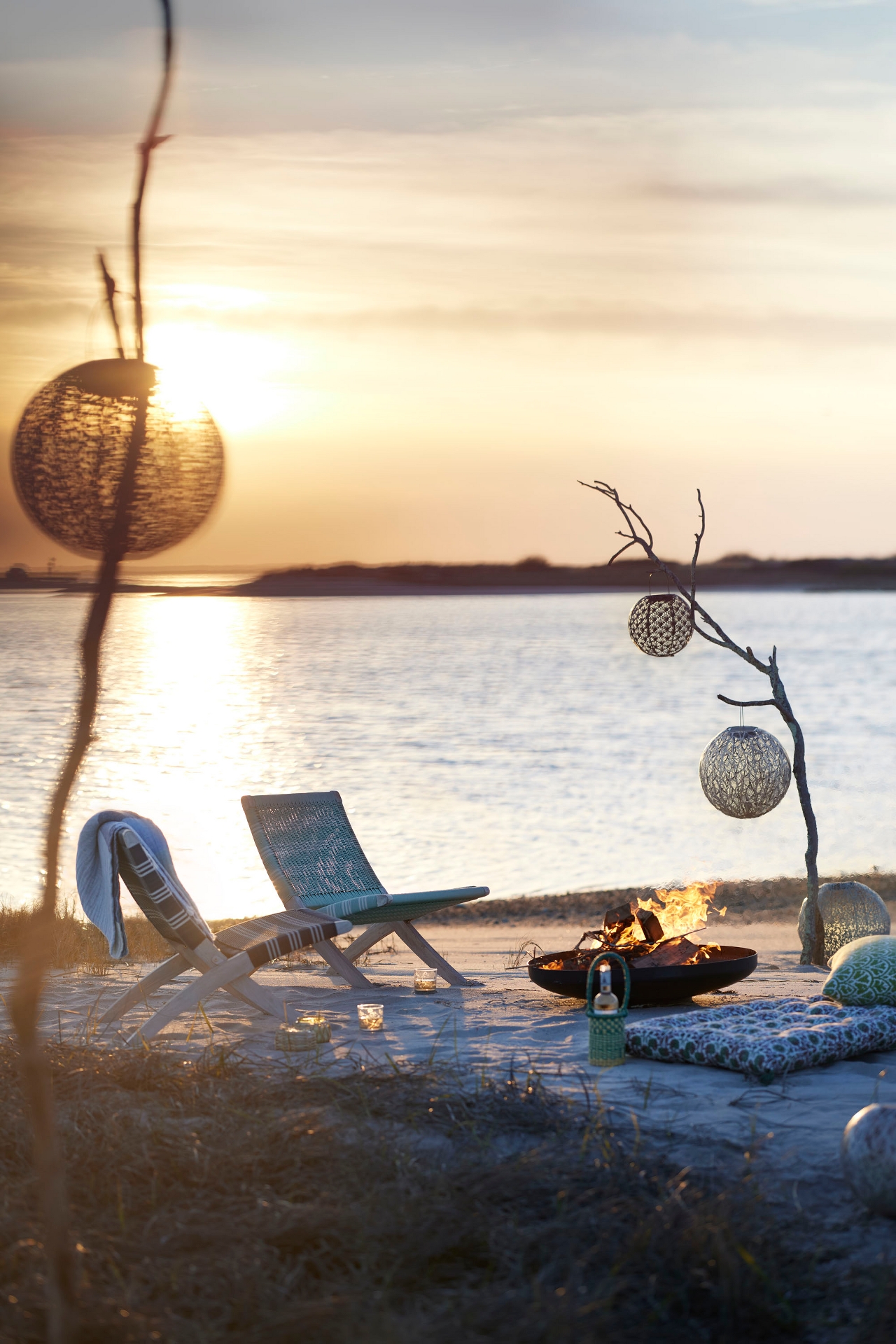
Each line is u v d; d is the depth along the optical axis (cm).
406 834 1766
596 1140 355
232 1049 473
